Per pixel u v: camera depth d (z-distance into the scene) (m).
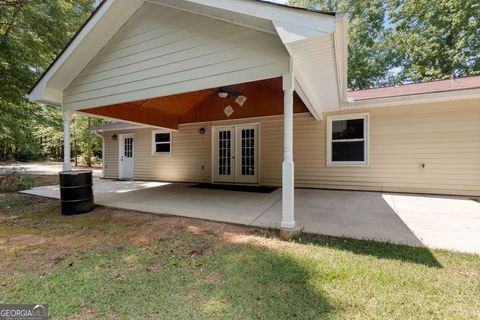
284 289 1.97
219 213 4.34
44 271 2.33
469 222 3.67
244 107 7.84
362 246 2.79
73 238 3.22
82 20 8.91
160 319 1.64
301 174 7.14
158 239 3.15
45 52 8.38
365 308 1.72
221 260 2.51
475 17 9.99
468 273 2.16
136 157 10.00
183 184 8.31
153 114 7.74
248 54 3.35
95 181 9.49
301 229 3.33
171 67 3.92
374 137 6.38
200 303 1.81
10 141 13.05
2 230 3.58
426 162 5.92
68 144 5.21
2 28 7.71
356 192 6.33
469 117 5.55
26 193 6.56
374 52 14.62
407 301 1.79
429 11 11.40
